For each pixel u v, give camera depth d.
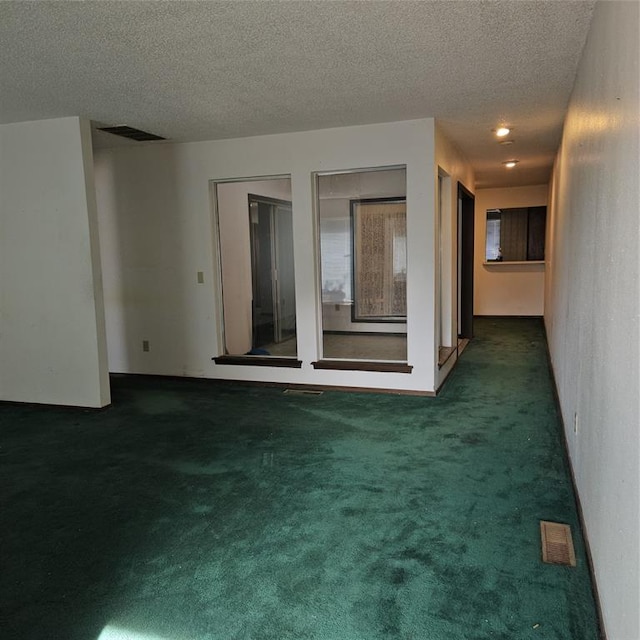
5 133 4.16
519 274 9.06
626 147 1.48
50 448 3.43
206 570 2.05
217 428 3.75
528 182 8.31
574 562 2.05
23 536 2.34
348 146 4.44
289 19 2.34
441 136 4.57
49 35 2.46
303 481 2.82
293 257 4.87
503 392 4.55
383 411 4.05
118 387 5.00
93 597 1.91
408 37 2.57
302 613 1.80
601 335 1.91
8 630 1.74
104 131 4.42
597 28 2.21
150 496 2.70
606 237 1.83
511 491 2.66
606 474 1.70
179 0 2.13
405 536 2.26
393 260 4.70
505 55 2.84
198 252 5.04
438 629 1.71
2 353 4.43
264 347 5.22
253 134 4.62
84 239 4.07
